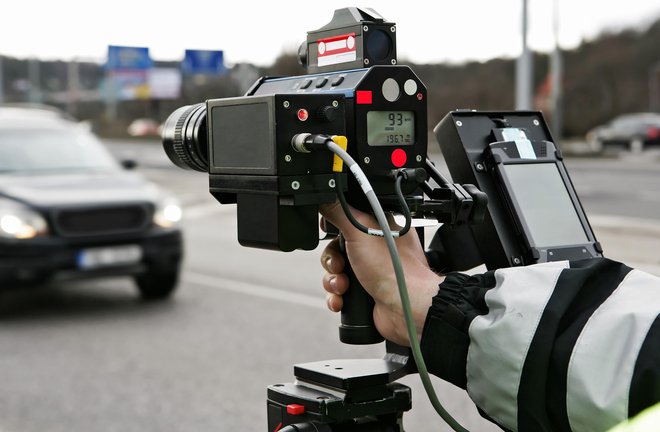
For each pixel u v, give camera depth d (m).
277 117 1.35
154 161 34.16
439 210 1.48
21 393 5.16
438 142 1.79
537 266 1.32
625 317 1.18
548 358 1.21
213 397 5.04
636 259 9.07
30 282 7.09
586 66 49.84
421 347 1.36
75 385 5.32
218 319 7.15
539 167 1.74
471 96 38.03
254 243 1.45
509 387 1.24
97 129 41.19
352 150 1.44
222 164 1.48
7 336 6.68
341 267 1.52
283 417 1.59
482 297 1.33
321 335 6.51
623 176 23.56
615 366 1.17
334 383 1.52
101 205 7.32
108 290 8.60
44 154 8.18
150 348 6.21
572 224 1.73
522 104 14.77
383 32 1.52
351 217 1.39
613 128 35.62
